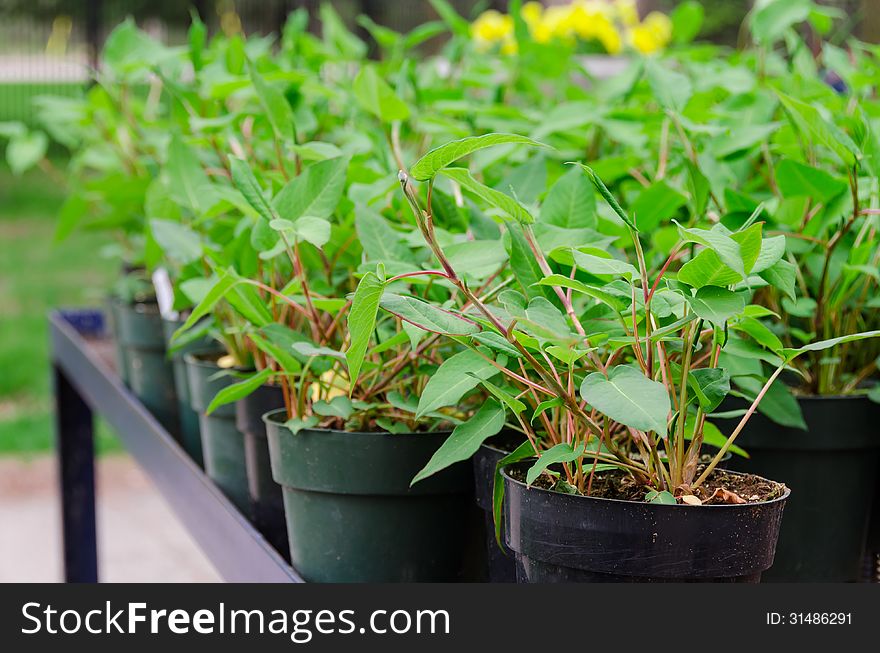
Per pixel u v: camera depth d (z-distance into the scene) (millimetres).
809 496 1107
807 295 1192
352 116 1680
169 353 1392
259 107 1578
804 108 989
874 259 1150
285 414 1102
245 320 1348
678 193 1139
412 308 761
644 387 687
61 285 6512
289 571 968
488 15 2709
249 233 1271
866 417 1090
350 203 1183
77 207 1957
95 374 1931
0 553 2939
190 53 1538
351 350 784
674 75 1263
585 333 864
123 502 3490
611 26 2764
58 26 8617
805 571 1119
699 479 807
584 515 741
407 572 1000
